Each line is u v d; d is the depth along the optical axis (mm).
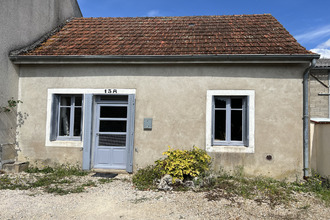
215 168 5871
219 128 6133
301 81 5809
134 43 6809
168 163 5164
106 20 8836
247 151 5816
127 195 4621
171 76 6133
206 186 5012
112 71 6258
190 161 5137
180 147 6023
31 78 6422
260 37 6785
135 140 6148
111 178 5711
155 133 6105
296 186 5348
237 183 5305
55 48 6625
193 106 6043
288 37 6660
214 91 5996
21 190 4816
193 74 6078
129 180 5578
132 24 8391
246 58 5746
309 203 4391
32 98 6391
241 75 5945
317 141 6059
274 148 5785
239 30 7410
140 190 4898
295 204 4332
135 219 3676
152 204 4207
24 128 6375
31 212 3834
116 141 6406
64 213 3832
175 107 6094
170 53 6051
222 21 8258
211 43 6602
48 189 4871
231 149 5859
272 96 5852
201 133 5988
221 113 6152
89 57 6027
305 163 5691
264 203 4320
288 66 5840
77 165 6215
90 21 8781
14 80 6293
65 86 6332
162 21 8586
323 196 4672
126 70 6230
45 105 6352
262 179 5621
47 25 7797
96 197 4508
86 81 6293
